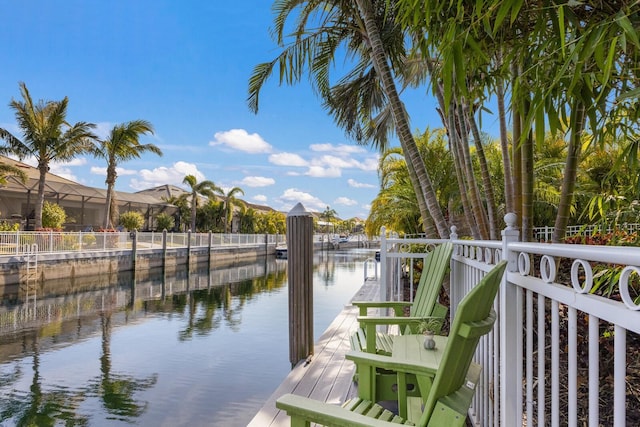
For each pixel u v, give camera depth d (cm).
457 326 138
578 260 108
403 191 1157
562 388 280
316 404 146
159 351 746
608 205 284
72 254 1527
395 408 280
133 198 3019
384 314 532
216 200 3438
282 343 803
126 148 2123
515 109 184
